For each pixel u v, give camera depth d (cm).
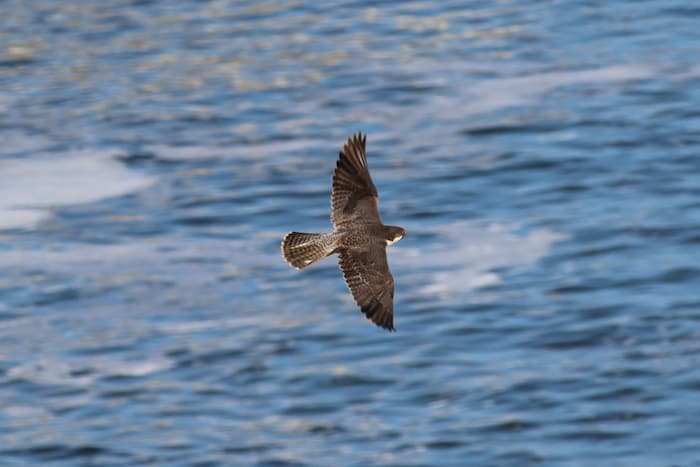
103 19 4803
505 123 3703
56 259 3064
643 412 2305
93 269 3005
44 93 4200
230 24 4703
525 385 2397
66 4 4941
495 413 2322
